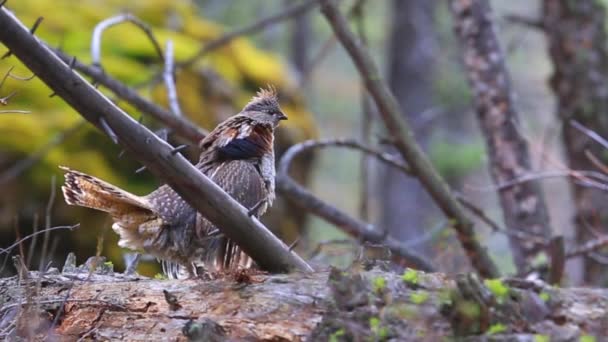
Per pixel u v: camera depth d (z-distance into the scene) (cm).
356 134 2959
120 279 711
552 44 1416
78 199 743
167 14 1784
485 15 1279
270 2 2595
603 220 1391
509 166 1259
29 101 1407
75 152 1399
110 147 1439
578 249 1110
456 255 1137
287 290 610
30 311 650
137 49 1619
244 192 751
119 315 655
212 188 640
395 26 2384
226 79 1667
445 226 1165
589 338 516
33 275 726
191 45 1711
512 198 1255
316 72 2997
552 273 990
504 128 1264
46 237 680
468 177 2414
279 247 668
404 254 1144
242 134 777
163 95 1527
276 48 2678
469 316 535
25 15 1617
